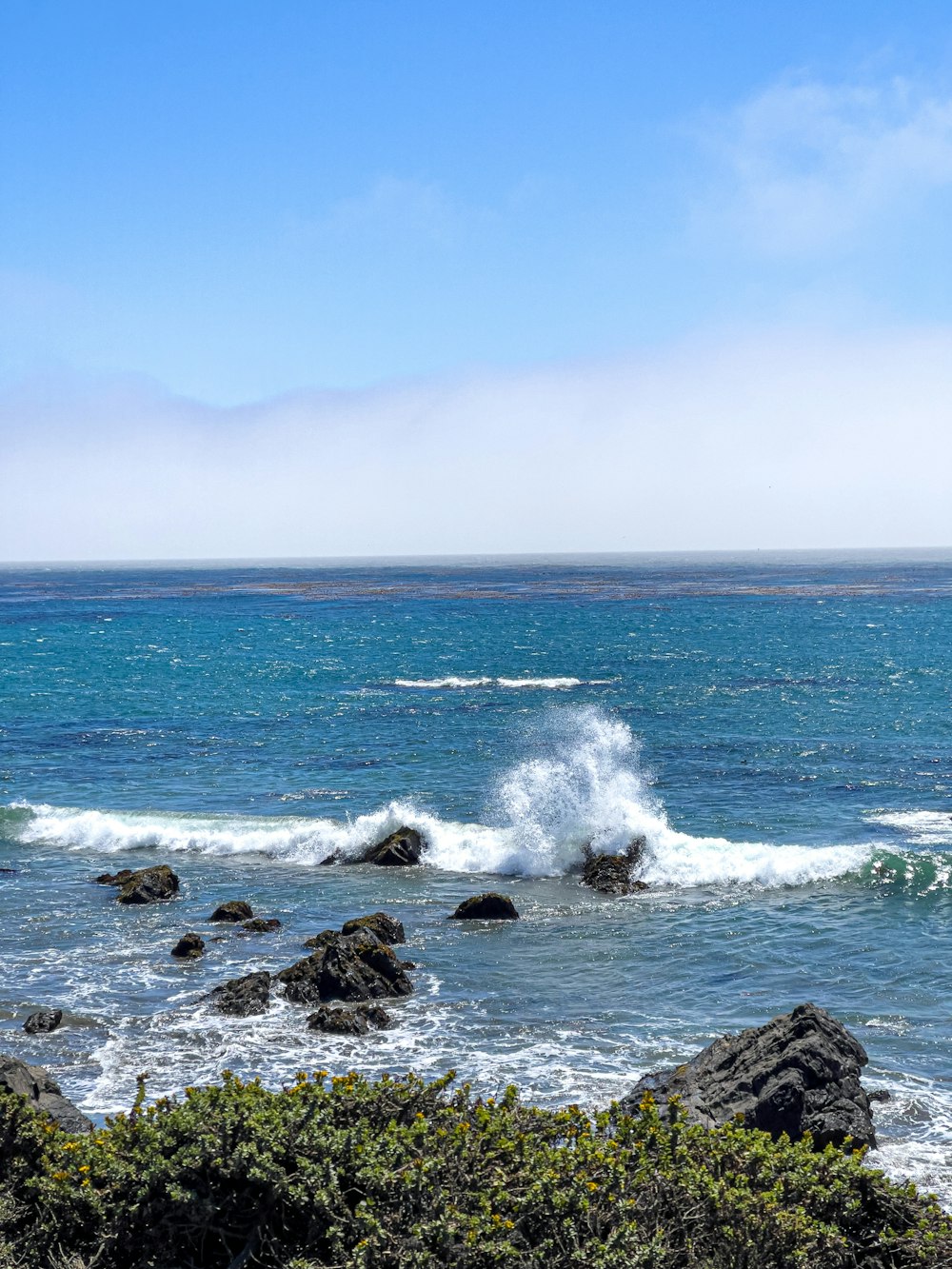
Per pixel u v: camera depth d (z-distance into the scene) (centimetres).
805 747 4372
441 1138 956
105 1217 882
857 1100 1284
